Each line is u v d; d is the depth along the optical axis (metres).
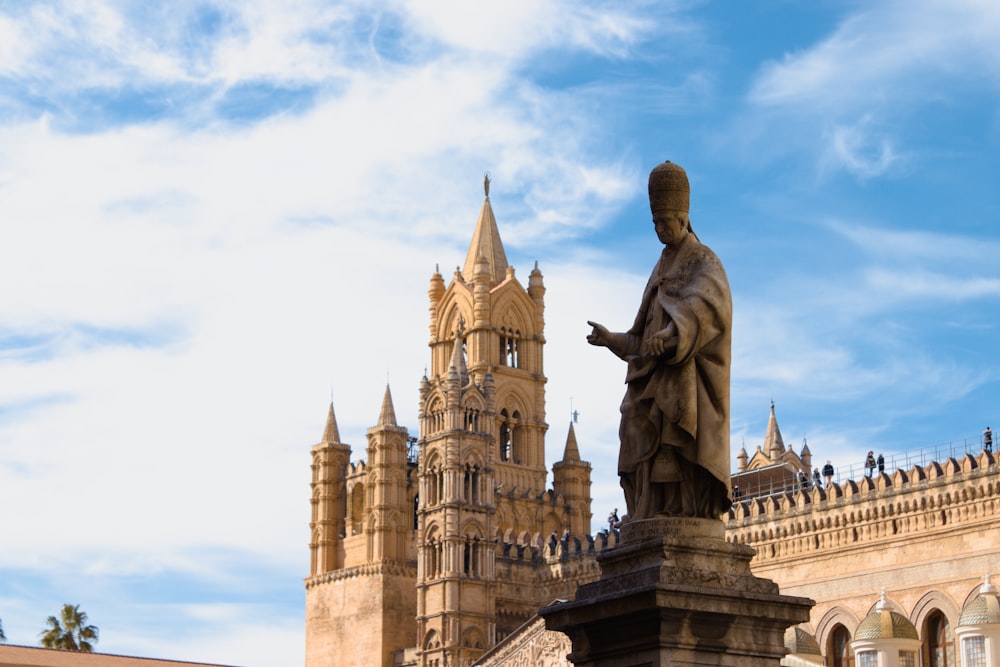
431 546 131.50
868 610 96.94
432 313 163.25
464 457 132.12
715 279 16.00
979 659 80.50
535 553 136.38
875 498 98.00
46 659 98.25
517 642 103.56
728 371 15.87
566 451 158.25
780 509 105.62
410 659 138.75
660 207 16.56
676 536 15.42
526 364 159.25
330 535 154.25
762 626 15.16
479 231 167.38
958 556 91.69
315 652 150.00
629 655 15.12
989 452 92.38
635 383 16.19
